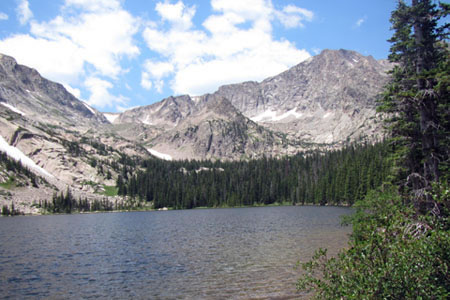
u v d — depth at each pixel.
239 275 34.69
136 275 36.03
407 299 13.15
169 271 37.38
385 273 13.59
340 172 160.75
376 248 15.36
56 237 69.50
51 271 38.41
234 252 47.09
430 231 16.06
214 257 44.22
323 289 16.59
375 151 140.00
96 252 50.34
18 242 62.44
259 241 55.78
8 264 42.34
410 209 19.38
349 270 15.50
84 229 86.12
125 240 63.19
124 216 142.75
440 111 29.31
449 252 13.53
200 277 34.50
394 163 37.97
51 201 182.62
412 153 34.31
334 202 161.25
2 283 33.66
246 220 100.12
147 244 57.50
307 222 83.00
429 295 13.22
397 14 32.38
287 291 29.03
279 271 35.47
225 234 68.00
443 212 17.94
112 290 30.97
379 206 30.44
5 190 174.12
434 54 32.91
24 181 189.75
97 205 189.50
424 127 28.52
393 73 38.59
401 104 32.16
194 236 66.81
